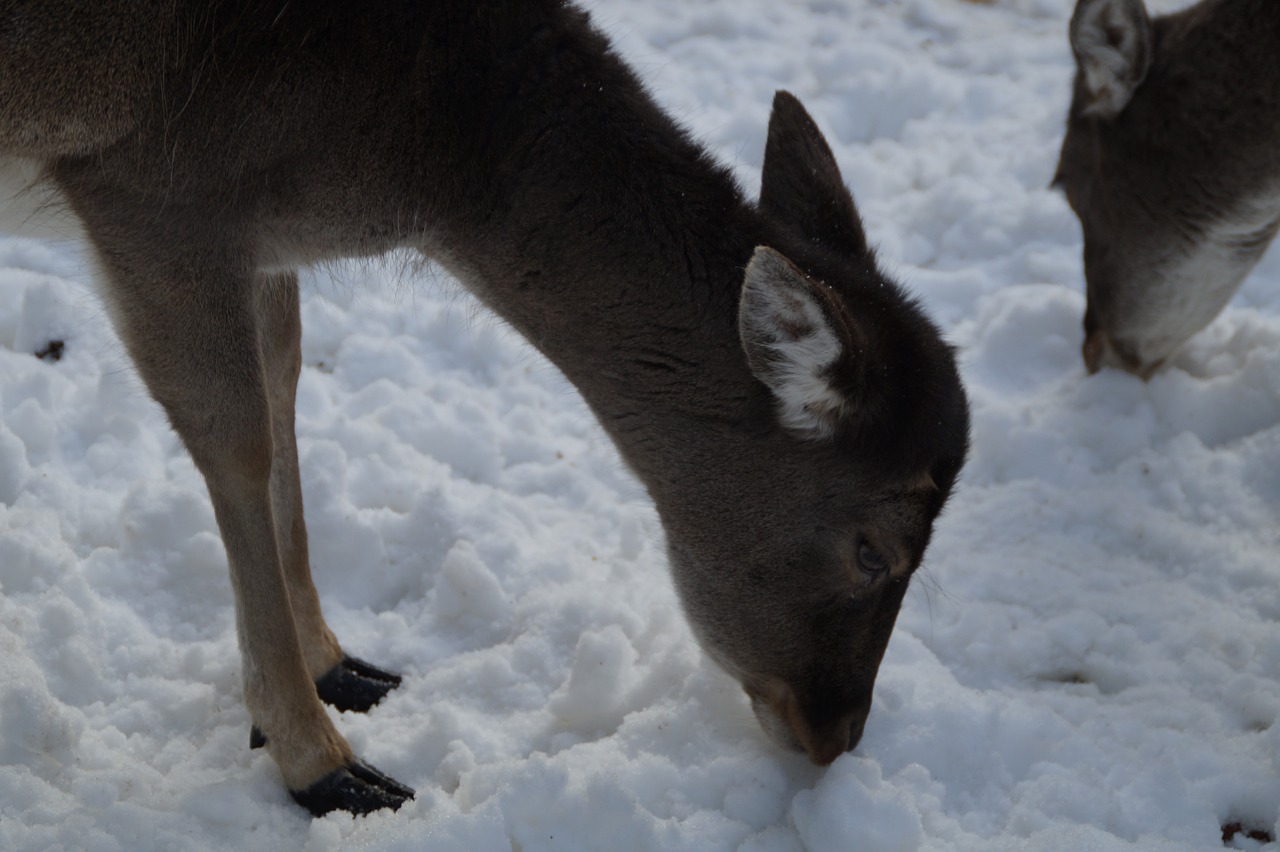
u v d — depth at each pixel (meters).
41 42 4.21
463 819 4.16
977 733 4.95
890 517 4.57
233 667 5.27
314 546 6.03
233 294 4.50
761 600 4.80
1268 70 6.51
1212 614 5.79
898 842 4.26
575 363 4.84
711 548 4.83
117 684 5.12
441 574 5.77
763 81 10.41
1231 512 6.50
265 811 4.64
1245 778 4.74
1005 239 8.95
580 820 4.25
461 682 5.38
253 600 4.66
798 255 4.60
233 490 4.62
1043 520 6.50
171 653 5.32
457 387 7.40
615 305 4.63
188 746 4.92
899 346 4.48
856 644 4.80
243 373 4.55
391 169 4.52
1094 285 7.46
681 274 4.55
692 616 4.99
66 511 5.95
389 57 4.33
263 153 4.35
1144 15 6.73
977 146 9.94
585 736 5.11
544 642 5.50
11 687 4.56
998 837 4.41
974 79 10.72
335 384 7.36
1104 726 5.13
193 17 4.19
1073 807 4.60
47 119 4.29
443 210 4.64
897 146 9.95
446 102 4.45
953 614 5.88
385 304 7.86
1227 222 6.92
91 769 4.61
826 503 4.58
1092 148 7.32
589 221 4.56
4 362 6.71
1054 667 5.65
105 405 6.51
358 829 4.41
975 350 7.98
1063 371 7.76
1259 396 7.04
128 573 5.67
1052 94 10.62
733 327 4.54
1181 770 4.84
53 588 5.33
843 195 4.99
